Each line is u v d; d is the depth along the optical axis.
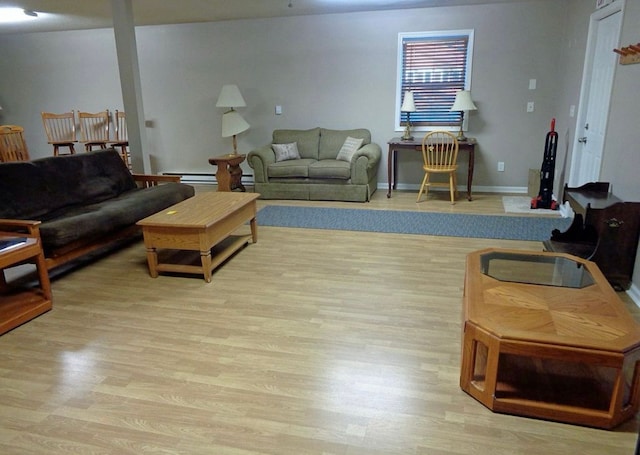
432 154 5.57
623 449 1.64
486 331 1.78
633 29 3.22
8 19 5.77
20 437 1.75
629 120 3.17
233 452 1.65
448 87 5.76
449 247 3.87
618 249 2.93
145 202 3.94
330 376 2.09
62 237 3.02
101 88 6.98
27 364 2.24
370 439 1.70
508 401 1.81
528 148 5.71
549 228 4.30
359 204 5.42
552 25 5.27
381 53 5.83
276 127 6.47
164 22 6.24
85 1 4.75
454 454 1.63
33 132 7.53
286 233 4.36
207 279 3.21
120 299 2.96
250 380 2.07
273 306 2.82
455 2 5.22
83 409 1.90
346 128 6.23
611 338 1.68
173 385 2.05
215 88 6.52
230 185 5.84
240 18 6.06
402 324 2.57
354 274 3.32
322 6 5.27
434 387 2.00
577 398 1.83
